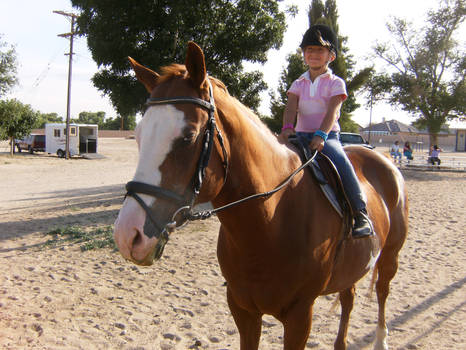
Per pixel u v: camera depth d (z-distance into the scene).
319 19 10.82
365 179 3.13
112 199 10.80
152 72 1.99
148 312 3.99
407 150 24.72
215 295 4.44
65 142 27.66
